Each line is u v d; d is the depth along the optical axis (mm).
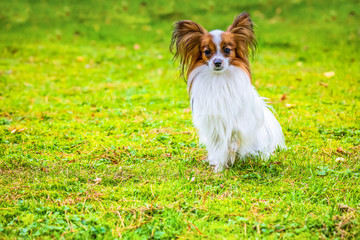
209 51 5277
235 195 4988
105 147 6547
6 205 4758
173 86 10359
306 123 7473
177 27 5543
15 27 16828
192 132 7219
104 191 5098
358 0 19016
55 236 4176
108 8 19281
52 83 10609
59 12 18750
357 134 6879
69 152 6457
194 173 5582
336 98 8969
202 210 4652
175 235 4199
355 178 5258
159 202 4824
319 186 5070
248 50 5512
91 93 9891
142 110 8484
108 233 4195
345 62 12164
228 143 5602
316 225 4285
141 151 6395
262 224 4277
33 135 7148
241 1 19375
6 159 5996
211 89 5328
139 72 11859
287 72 11328
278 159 5914
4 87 10141
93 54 13727
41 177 5496
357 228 4137
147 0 19984
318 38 15023
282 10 18328
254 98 5578
